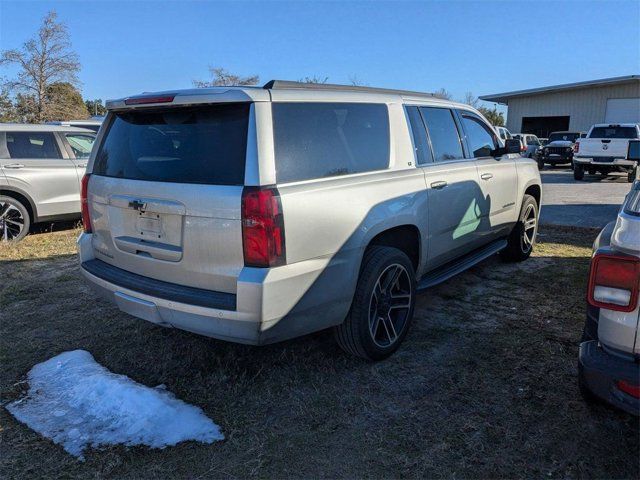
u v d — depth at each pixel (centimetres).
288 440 278
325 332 404
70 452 270
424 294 494
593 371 232
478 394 318
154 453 269
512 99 3153
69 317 450
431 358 364
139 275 326
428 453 265
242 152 276
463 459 261
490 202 496
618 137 1670
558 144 2336
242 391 325
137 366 359
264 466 258
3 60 3206
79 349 386
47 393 327
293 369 351
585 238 740
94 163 363
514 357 363
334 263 307
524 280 534
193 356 371
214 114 292
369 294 335
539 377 336
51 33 3266
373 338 346
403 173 372
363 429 286
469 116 497
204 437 281
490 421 290
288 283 279
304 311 294
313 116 311
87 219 369
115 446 274
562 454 263
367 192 331
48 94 3378
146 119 324
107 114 360
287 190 280
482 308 457
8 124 779
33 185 771
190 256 290
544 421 289
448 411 301
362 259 331
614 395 228
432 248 407
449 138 451
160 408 303
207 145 290
